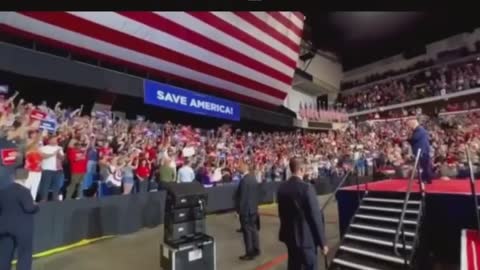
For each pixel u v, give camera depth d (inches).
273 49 631.2
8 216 157.5
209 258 185.5
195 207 189.0
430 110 971.9
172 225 178.7
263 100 691.4
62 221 254.4
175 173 377.1
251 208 234.7
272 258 236.7
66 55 402.6
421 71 1067.3
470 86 888.9
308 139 830.5
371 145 817.5
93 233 280.1
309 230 153.8
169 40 464.4
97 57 415.5
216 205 439.8
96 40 398.3
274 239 299.3
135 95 456.4
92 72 408.5
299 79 1005.2
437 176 432.5
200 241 182.4
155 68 477.4
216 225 361.4
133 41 430.3
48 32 360.5
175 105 511.5
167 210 183.8
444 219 206.2
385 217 217.3
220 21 515.8
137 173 360.5
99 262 225.0
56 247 248.4
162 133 486.9
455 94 909.2
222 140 591.8
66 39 376.8
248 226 233.8
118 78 437.1
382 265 183.5
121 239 288.5
